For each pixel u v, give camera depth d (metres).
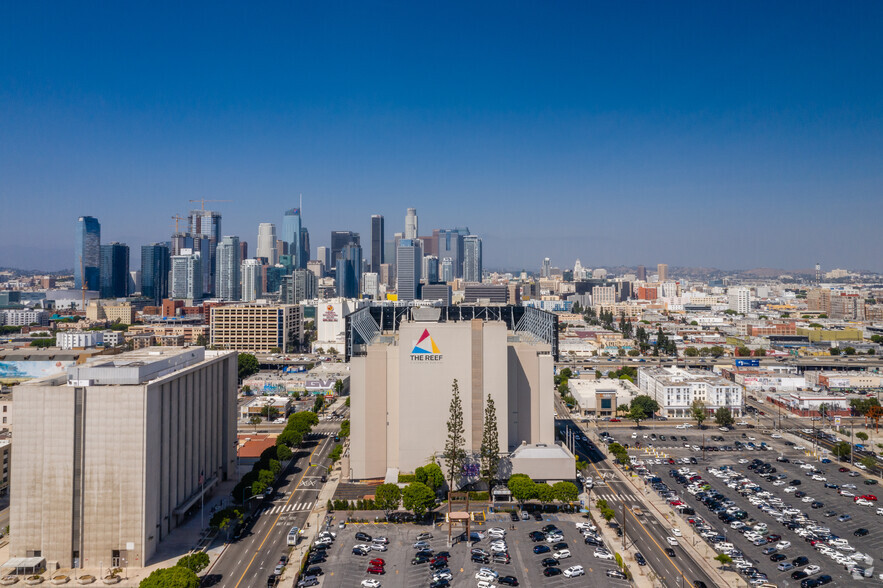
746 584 177.75
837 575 184.25
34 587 174.25
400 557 195.00
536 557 195.12
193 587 164.75
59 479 185.75
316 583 178.25
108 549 185.62
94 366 197.62
